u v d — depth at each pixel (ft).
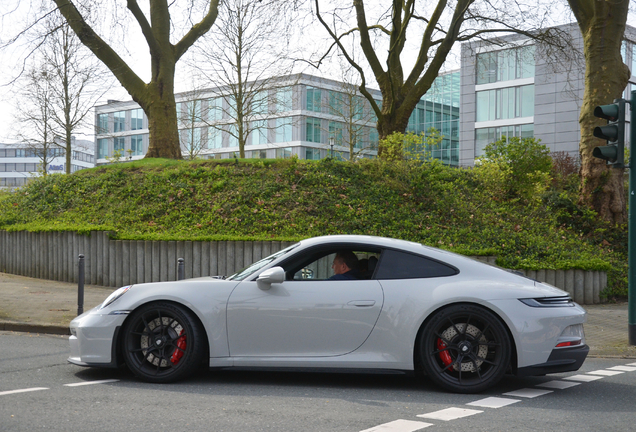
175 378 17.13
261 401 15.25
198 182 51.65
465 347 16.37
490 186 53.26
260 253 38.75
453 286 16.60
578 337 16.69
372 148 135.85
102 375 18.31
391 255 17.42
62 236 44.24
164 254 40.22
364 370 16.63
